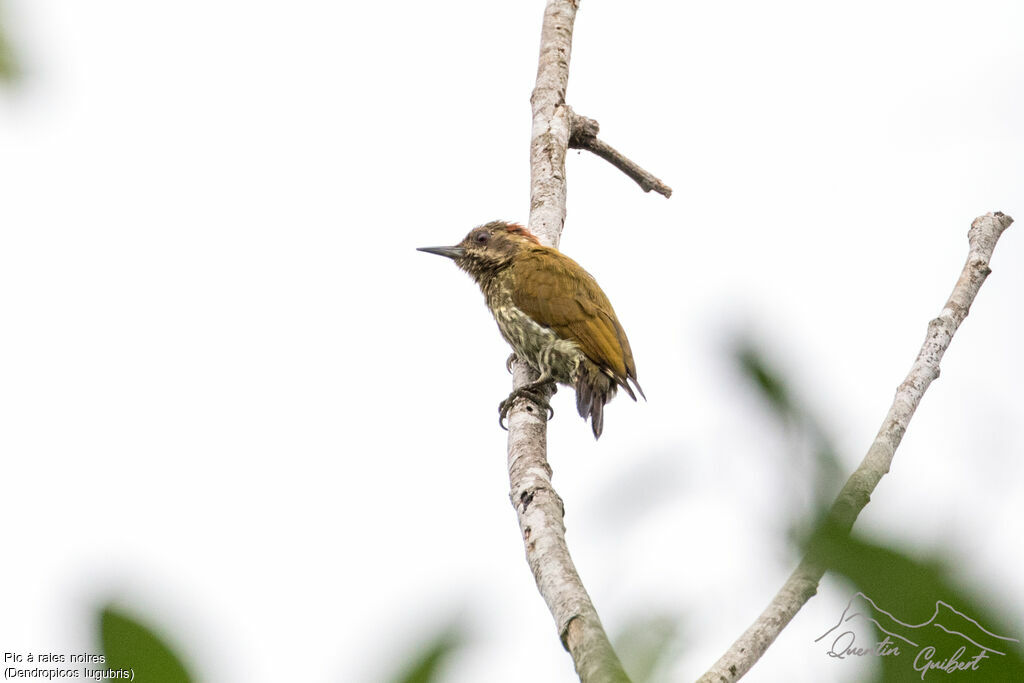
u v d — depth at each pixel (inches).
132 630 88.4
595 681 96.3
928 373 229.1
